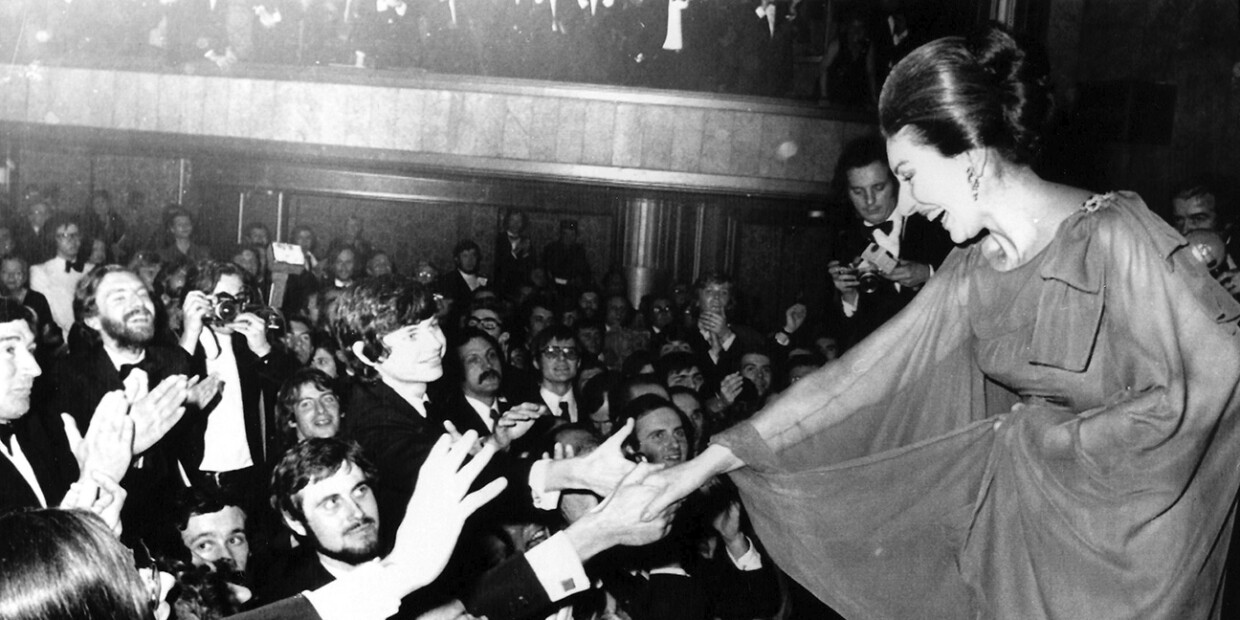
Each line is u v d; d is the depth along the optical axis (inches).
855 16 416.2
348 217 431.8
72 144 414.6
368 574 66.9
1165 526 78.7
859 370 92.4
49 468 134.5
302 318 235.5
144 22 415.8
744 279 432.8
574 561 92.0
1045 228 81.4
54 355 170.9
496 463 123.9
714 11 421.1
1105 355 80.3
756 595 148.4
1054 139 105.9
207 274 219.3
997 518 86.7
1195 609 80.6
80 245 343.3
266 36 420.8
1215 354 75.7
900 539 91.9
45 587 46.1
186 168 423.5
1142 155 369.1
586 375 256.1
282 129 423.8
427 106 426.3
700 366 253.8
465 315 305.7
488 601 89.8
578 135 427.2
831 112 421.7
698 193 429.1
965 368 90.9
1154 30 371.6
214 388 165.3
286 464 114.3
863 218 239.9
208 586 126.7
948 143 79.2
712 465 93.4
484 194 433.7
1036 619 83.7
